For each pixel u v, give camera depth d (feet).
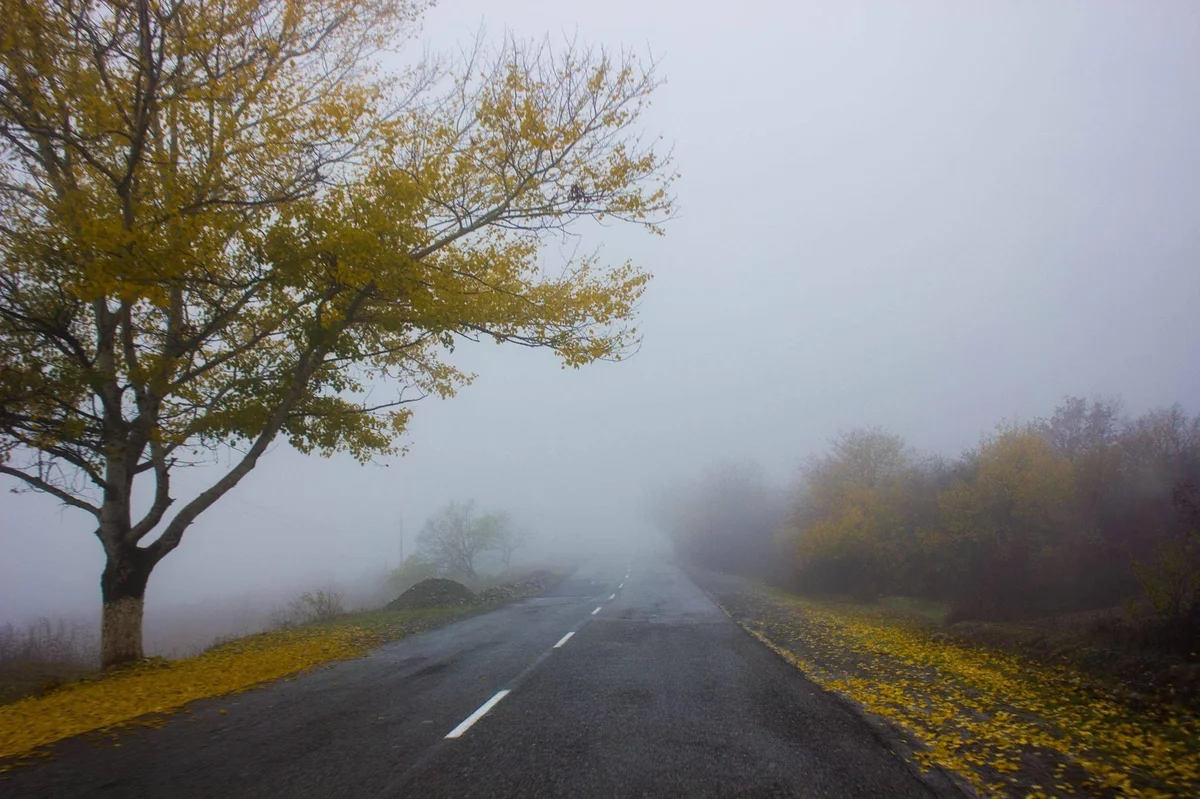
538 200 38.73
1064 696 26.32
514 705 23.72
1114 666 30.19
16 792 15.65
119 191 32.07
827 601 84.23
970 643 41.98
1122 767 16.92
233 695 26.35
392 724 21.33
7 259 33.30
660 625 48.60
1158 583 33.17
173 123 33.14
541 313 39.96
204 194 33.35
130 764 17.63
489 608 64.85
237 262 35.32
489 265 39.63
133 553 37.29
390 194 33.86
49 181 36.50
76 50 31.09
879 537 85.97
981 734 19.77
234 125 33.76
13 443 33.86
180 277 31.96
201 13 31.99
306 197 35.40
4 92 30.35
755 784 15.74
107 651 35.99
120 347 39.73
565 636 42.70
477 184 38.78
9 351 34.35
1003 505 66.23
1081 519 61.77
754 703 23.86
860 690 26.03
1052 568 61.21
